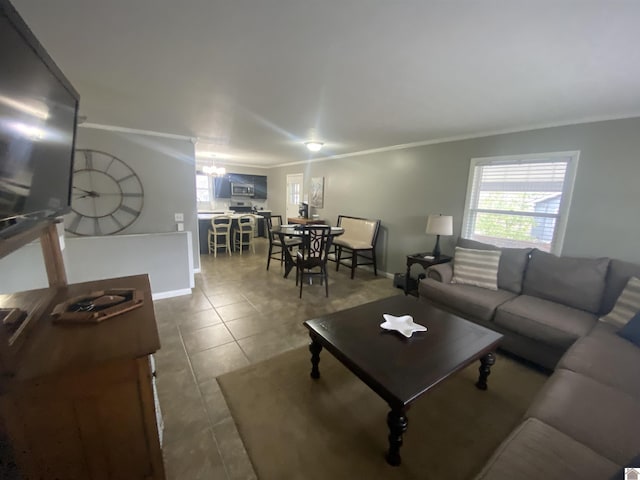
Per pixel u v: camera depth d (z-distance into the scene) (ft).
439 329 6.28
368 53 4.95
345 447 4.91
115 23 4.12
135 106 8.26
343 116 8.99
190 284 11.96
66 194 4.33
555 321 6.90
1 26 2.20
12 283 6.38
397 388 4.39
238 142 14.30
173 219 13.48
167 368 6.93
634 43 4.28
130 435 3.22
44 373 2.64
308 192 21.54
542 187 9.37
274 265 16.78
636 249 7.66
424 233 13.26
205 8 3.76
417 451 4.86
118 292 4.41
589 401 4.12
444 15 3.82
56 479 2.99
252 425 5.30
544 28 4.04
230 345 8.03
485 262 9.55
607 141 7.94
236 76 6.02
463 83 6.16
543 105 7.36
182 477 4.31
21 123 2.67
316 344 6.48
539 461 3.21
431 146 12.61
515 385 6.63
